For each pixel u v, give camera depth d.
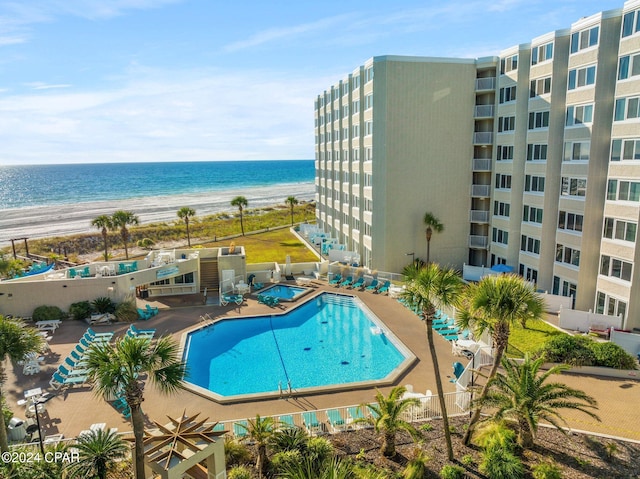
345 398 21.64
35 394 18.38
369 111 42.22
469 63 40.97
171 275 37.00
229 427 18.53
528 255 37.00
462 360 25.39
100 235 74.25
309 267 44.09
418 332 29.64
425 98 41.00
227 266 39.84
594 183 30.00
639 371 22.11
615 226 28.12
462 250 44.38
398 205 42.41
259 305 35.97
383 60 39.88
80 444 14.48
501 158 40.25
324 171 62.56
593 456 16.08
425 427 18.33
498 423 17.05
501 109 39.75
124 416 19.94
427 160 42.06
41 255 57.56
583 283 31.22
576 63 30.75
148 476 14.28
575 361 22.89
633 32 26.39
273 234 70.56
